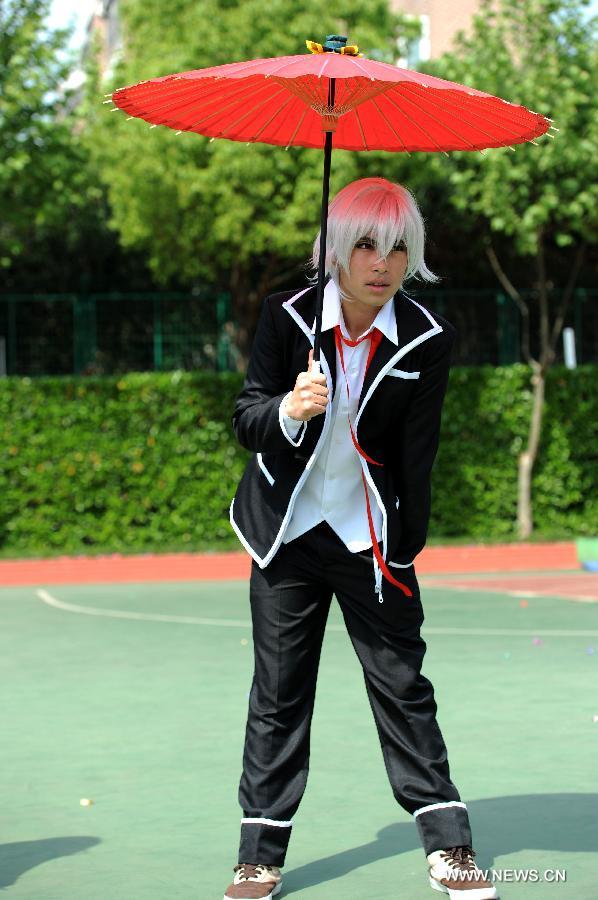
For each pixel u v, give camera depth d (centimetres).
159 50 1917
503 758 698
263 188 1839
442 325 470
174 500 1997
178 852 545
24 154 1895
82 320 2227
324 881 502
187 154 1852
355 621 485
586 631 1165
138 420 1989
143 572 1745
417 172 1955
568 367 2116
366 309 464
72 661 1045
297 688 488
